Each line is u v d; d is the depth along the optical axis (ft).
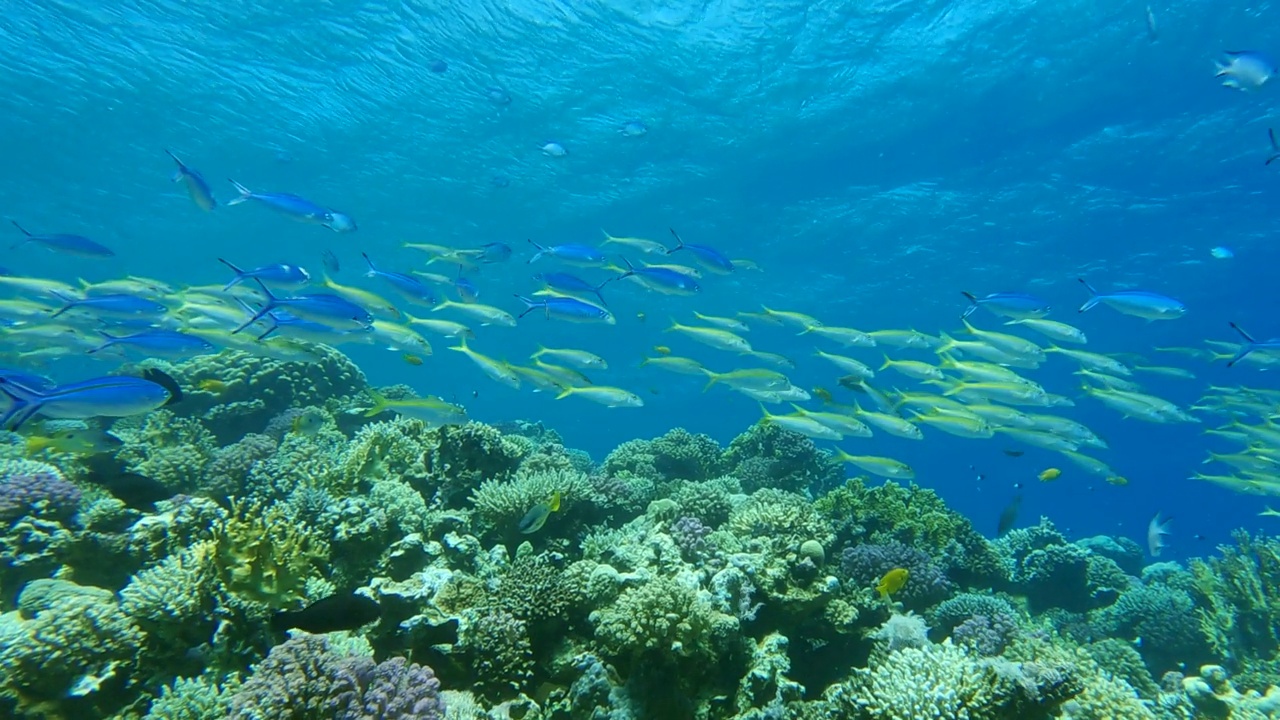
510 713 15.39
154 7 69.21
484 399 189.26
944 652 15.44
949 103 81.25
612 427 201.57
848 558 25.95
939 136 87.86
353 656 13.35
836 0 67.72
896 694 14.44
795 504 25.43
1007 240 111.86
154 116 88.17
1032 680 13.74
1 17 70.59
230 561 15.61
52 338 33.17
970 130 86.17
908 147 90.79
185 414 36.99
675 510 26.63
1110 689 16.96
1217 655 27.12
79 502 20.26
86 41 74.23
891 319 146.00
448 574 17.97
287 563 16.12
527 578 18.02
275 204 34.91
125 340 23.94
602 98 84.02
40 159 98.78
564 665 16.80
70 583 16.99
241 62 77.82
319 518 19.02
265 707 11.90
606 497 27.86
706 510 27.07
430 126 91.04
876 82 78.89
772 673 16.31
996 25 69.51
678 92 82.17
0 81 80.69
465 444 27.58
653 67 78.07
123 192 110.32
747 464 39.01
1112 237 107.24
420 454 28.43
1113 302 33.50
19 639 13.70
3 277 35.83
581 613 17.85
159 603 14.80
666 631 15.15
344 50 75.87
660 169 100.01
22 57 76.79
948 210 105.19
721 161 96.78
